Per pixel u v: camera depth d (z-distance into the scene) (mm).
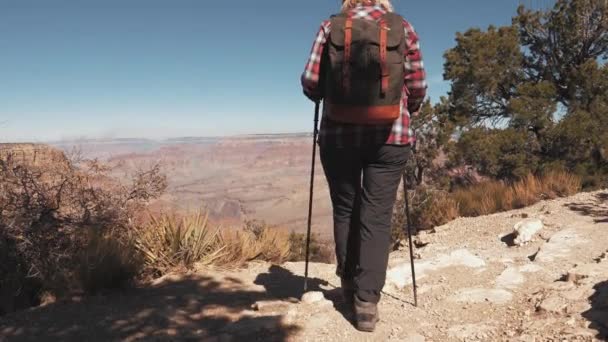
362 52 2441
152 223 5398
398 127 2727
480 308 3188
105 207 5855
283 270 4691
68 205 5703
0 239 4629
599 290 2963
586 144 14125
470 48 16656
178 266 4590
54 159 6078
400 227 9281
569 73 15992
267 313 3266
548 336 2561
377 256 2836
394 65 2465
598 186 10539
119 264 3980
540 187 7434
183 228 4887
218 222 5324
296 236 9883
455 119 16656
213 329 3018
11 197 5094
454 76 16781
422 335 2832
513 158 14281
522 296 3299
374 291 2834
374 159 2797
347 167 2871
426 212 8312
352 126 2734
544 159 14680
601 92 14820
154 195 6223
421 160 16484
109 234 5461
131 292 3871
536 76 17469
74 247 5004
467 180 15930
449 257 4320
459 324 2949
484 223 6000
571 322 2643
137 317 3244
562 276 3555
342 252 3068
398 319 3074
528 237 4848
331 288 3961
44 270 4438
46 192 5434
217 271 4590
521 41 17547
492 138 14750
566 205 6230
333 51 2498
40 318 3256
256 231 5801
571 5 16000
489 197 7742
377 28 2469
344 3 2830
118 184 6172
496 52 16328
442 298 3428
